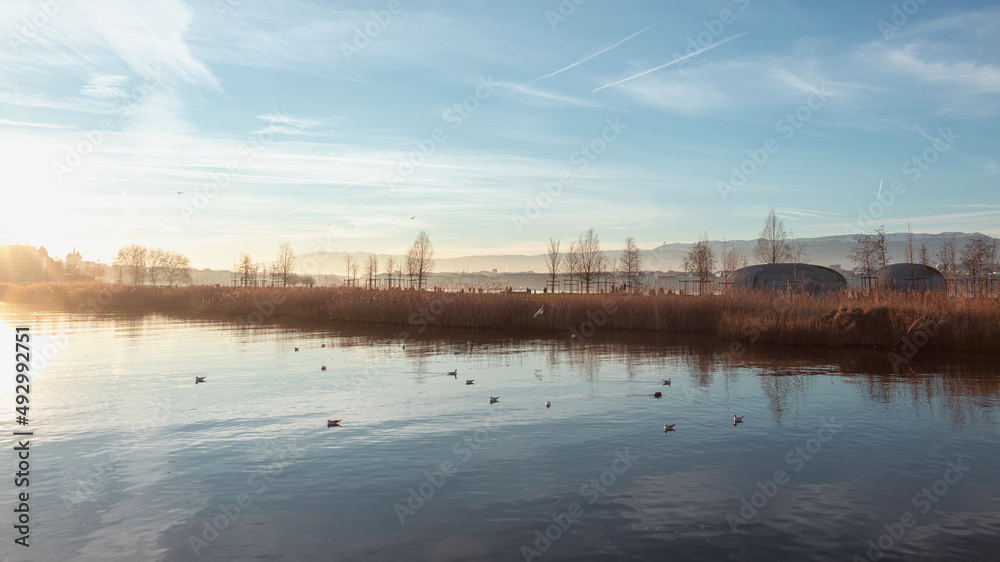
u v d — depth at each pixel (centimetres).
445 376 1848
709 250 5566
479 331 3441
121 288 6300
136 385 1678
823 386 1688
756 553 666
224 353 2398
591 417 1313
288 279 9238
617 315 3478
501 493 853
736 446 1091
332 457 1020
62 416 1311
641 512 784
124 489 867
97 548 679
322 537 708
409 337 3088
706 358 2262
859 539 706
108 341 2834
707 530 729
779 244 5372
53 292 6506
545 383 1728
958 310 2525
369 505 809
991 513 784
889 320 2569
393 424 1248
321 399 1496
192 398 1505
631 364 2114
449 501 822
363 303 4147
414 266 6328
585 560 648
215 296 5603
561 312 3494
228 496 841
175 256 12638
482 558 653
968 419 1295
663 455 1034
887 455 1036
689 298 3519
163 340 2891
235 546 684
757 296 3350
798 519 762
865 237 4956
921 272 4281
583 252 6216
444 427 1224
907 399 1505
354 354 2380
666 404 1447
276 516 770
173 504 812
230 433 1173
